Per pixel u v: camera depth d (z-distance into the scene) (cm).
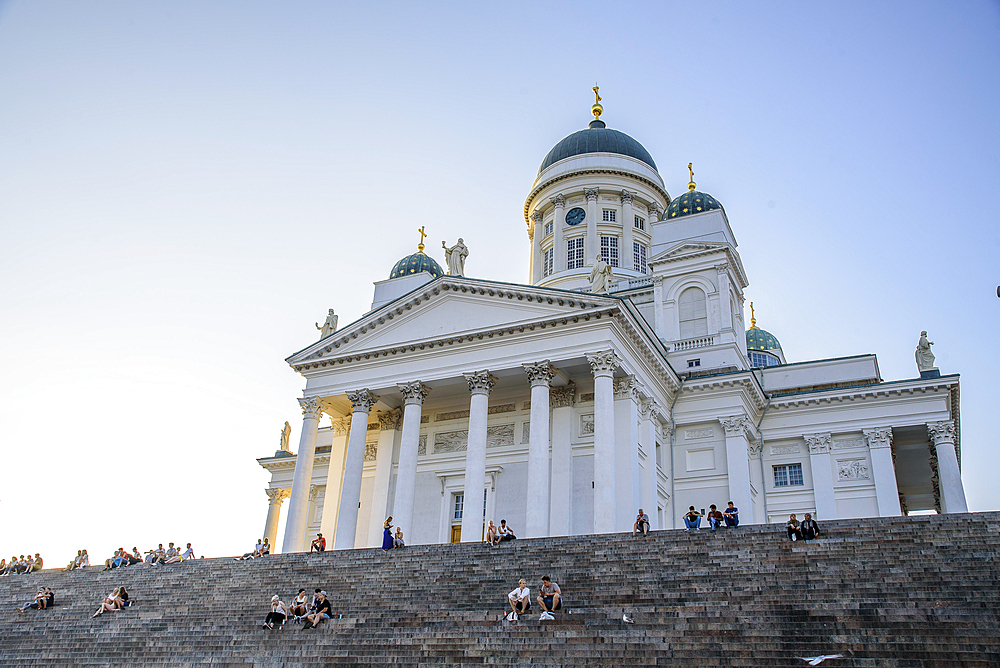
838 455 5075
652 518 4406
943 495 4753
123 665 2628
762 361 7319
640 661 2061
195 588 3378
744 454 4825
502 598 2694
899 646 1902
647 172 7312
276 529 6656
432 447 5038
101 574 3772
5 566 4306
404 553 3353
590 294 4294
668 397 5034
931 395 4950
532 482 4081
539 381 4306
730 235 5916
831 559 2525
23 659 2791
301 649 2494
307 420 4894
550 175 7356
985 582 2172
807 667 1891
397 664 2284
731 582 2481
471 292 4691
